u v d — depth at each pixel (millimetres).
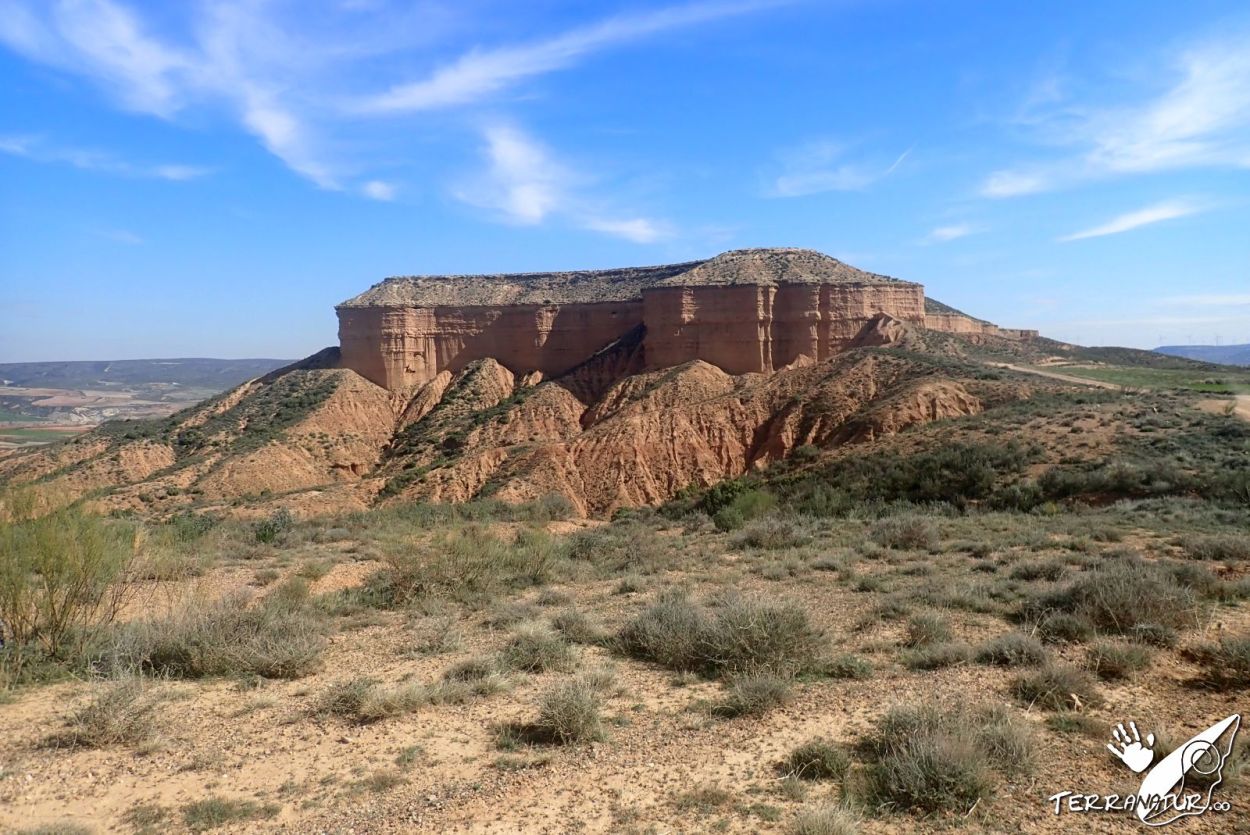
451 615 13148
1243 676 8328
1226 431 34906
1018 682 8414
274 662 9828
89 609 11281
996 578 14969
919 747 6242
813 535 23172
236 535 25969
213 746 7480
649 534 24125
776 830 5691
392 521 30438
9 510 11062
